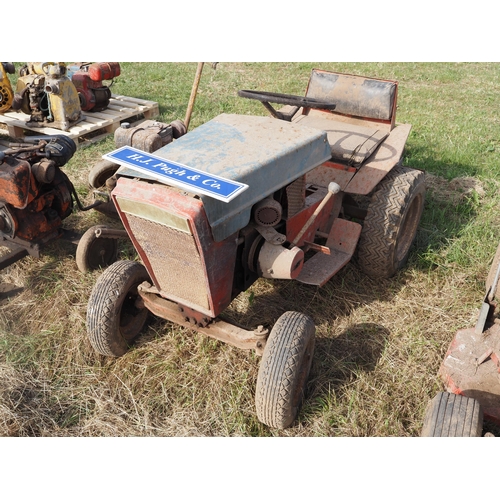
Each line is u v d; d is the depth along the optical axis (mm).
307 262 4336
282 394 3250
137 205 3131
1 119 7527
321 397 3732
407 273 4957
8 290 4777
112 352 3924
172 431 3529
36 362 4020
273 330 3381
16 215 4543
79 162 6871
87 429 3549
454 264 5059
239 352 4070
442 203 6051
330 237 4609
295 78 10977
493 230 5543
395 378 3910
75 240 4941
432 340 4227
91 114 8000
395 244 4578
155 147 3832
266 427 3564
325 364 4000
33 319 4441
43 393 3801
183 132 4441
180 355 4062
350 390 3770
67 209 4949
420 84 10906
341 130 4949
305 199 4266
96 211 5859
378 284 4840
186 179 2916
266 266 3613
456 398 3043
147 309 4258
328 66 12164
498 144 7684
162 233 3225
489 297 3463
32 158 4539
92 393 3801
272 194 3619
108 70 7766
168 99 9438
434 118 8609
